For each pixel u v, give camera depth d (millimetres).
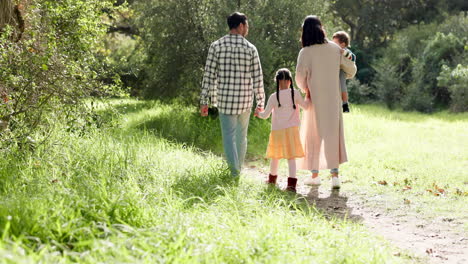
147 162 5895
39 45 5824
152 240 3219
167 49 12781
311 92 6586
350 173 7551
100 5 7277
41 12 6410
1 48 5312
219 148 10070
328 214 5297
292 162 6223
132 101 16469
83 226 3400
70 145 6184
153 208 3943
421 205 5734
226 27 12375
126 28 18547
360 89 29797
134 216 3758
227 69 6359
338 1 36531
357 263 3352
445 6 36844
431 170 7832
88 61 6441
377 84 28984
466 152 9633
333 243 3697
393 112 24812
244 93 6430
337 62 6562
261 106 6672
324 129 6527
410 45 30406
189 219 3725
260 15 12898
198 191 5133
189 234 3379
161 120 11906
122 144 6758
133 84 15078
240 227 3656
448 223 5047
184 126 11258
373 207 5668
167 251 3064
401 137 12008
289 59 13352
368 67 33062
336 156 6523
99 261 2836
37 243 3102
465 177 7344
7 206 3516
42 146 5918
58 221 3213
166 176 5520
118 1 17109
